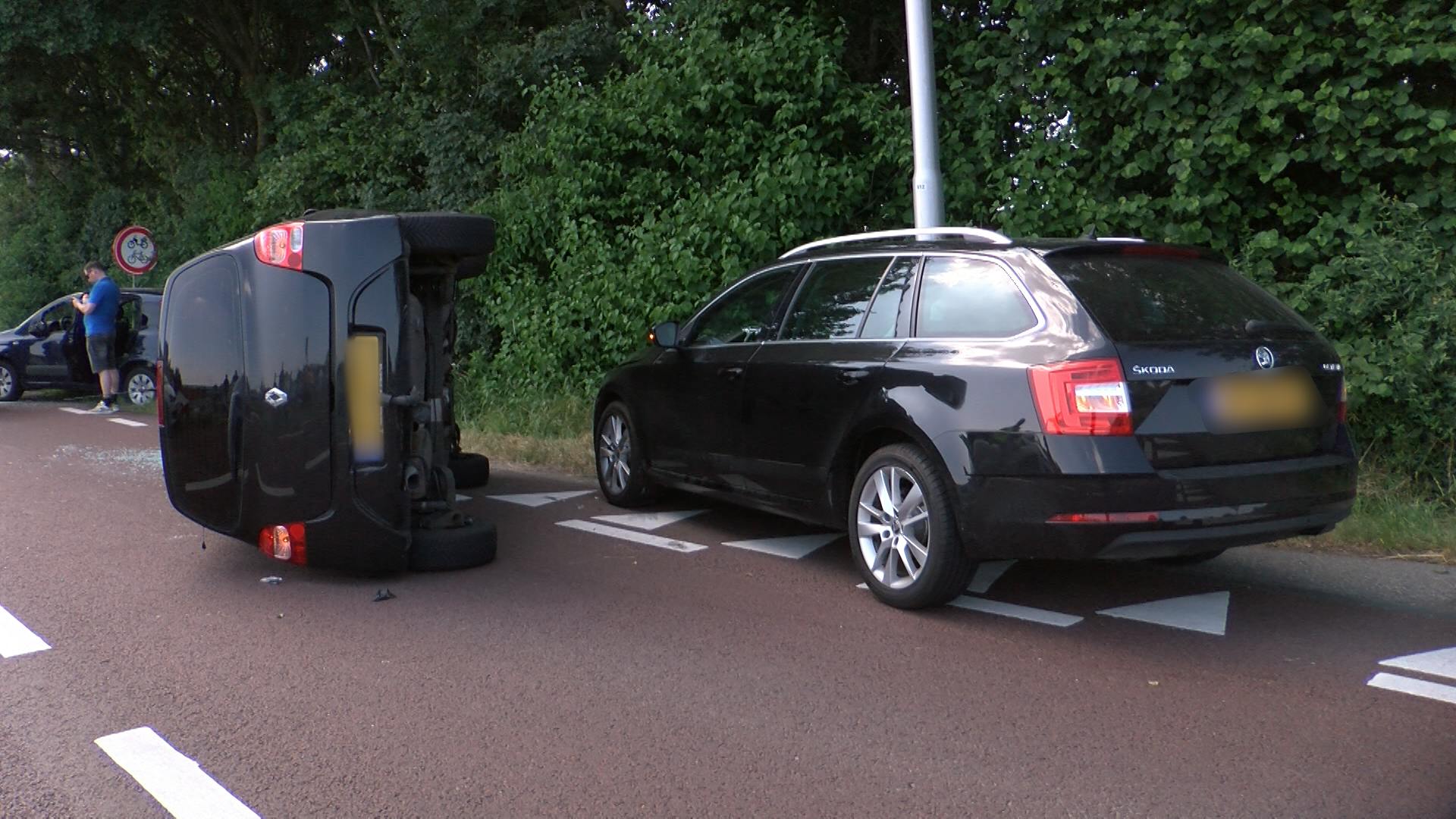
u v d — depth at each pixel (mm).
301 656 4844
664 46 12211
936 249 5684
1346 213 8898
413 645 4980
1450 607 5480
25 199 28859
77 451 11125
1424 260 8023
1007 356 4984
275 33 22531
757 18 11961
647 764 3746
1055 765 3717
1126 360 4699
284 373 5676
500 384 12977
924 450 5301
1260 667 4656
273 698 4355
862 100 11164
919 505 5355
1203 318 5012
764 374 6395
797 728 4047
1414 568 6172
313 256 5699
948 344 5305
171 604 5645
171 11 20234
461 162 14609
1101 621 5312
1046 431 4754
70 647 4980
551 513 7938
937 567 5211
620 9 15133
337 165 16172
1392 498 7402
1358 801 3426
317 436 5668
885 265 5949
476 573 6242
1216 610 5461
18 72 23359
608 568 6344
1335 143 8859
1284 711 4168
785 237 10586
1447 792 3475
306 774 3693
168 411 6047
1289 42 8930
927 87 8898
